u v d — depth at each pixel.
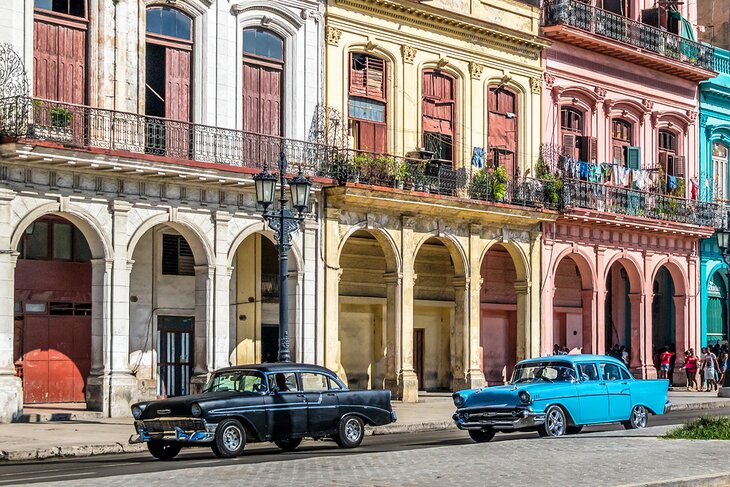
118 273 29.83
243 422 21.50
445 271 42.03
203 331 31.88
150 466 19.78
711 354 45.94
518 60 41.81
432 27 38.81
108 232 29.70
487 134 40.75
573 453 18.09
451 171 38.25
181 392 34.06
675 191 47.44
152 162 29.70
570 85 43.78
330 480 14.72
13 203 27.94
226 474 15.50
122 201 29.94
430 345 41.84
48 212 28.61
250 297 35.28
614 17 44.97
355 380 38.69
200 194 31.77
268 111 34.34
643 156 46.91
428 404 35.81
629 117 46.41
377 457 17.80
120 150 29.17
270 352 35.97
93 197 29.44
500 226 40.47
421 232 37.75
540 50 42.66
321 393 22.77
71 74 29.78
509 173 41.50
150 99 31.62
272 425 21.84
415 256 38.22
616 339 47.78
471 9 40.06
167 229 33.84
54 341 32.03
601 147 45.09
